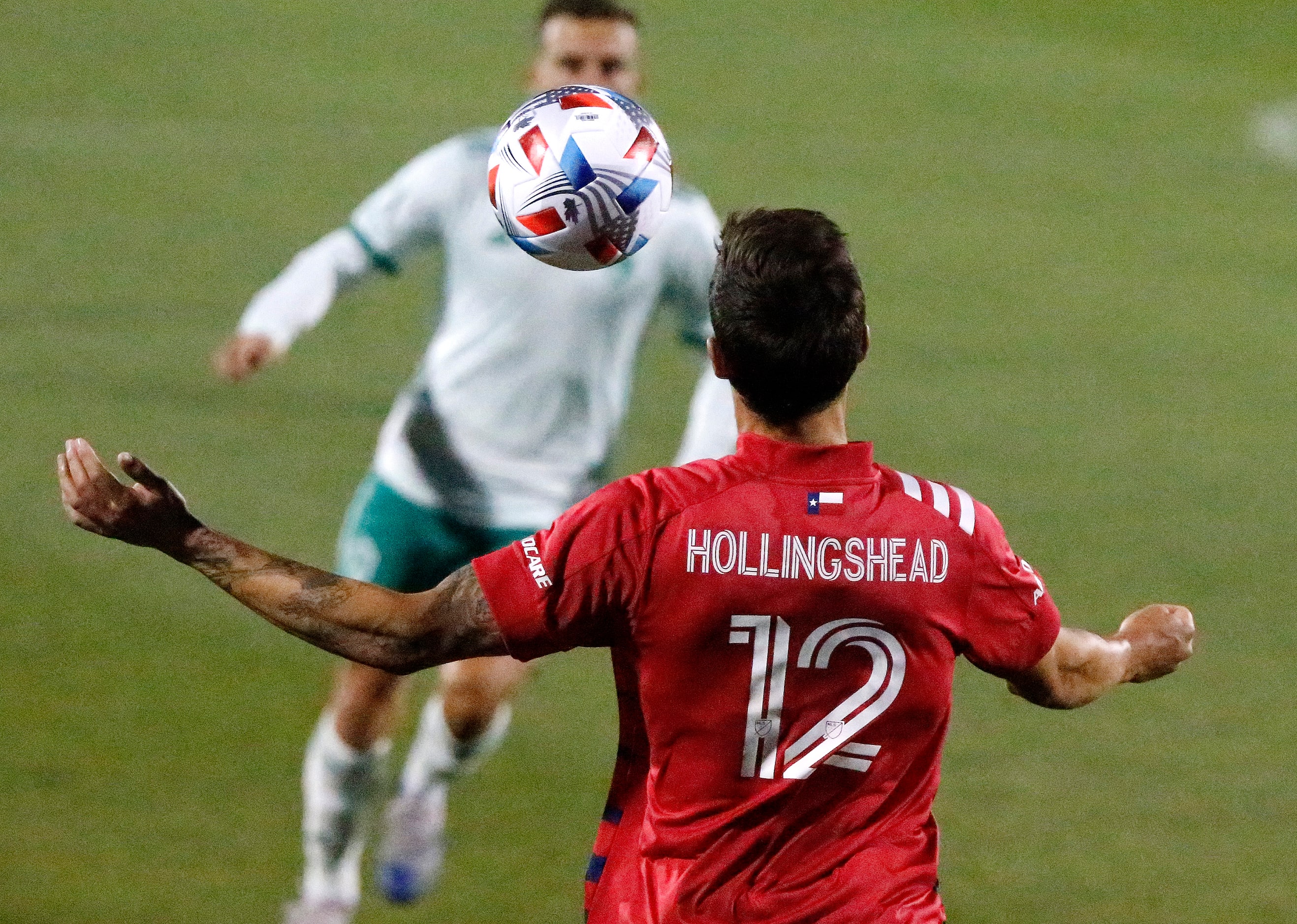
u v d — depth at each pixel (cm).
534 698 2180
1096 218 4869
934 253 4462
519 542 945
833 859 934
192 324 3675
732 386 957
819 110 5888
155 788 1895
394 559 1772
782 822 933
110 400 3206
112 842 1777
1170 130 5856
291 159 5019
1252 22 7294
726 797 934
